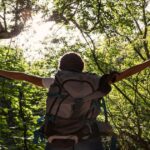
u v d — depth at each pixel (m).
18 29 17.08
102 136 3.24
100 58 20.20
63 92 3.12
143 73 19.73
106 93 3.16
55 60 21.77
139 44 19.94
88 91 3.13
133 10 19.86
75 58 3.28
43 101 15.98
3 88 14.53
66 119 3.10
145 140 20.78
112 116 20.66
